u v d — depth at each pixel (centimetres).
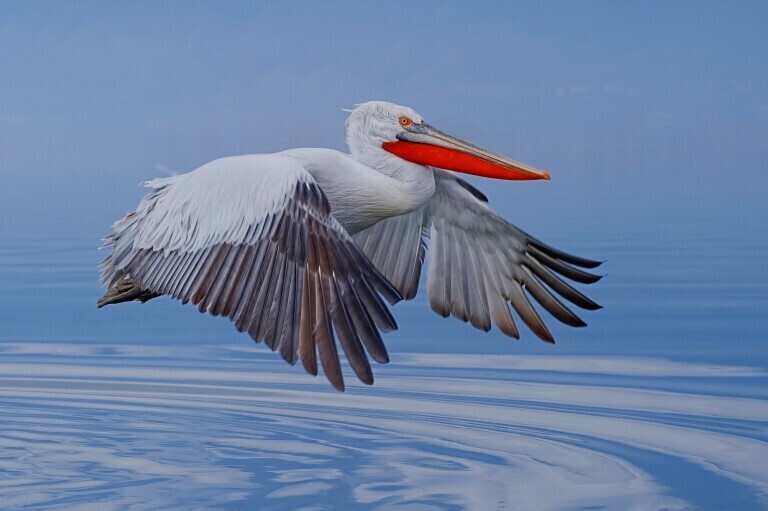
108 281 771
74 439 906
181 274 702
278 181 689
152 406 987
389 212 798
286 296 664
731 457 838
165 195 726
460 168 799
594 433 896
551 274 833
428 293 868
